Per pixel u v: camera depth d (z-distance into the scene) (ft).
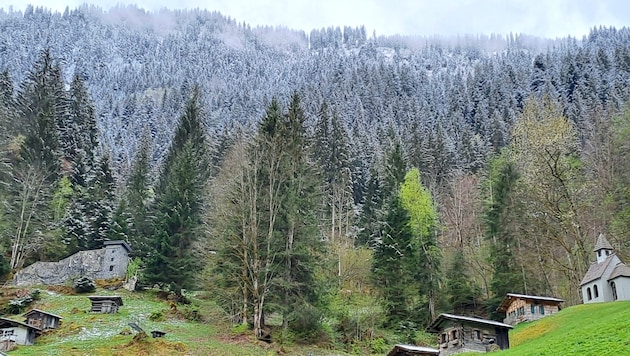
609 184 189.98
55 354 117.39
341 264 193.16
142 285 191.72
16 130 259.60
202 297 188.65
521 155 195.21
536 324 147.84
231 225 152.35
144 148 354.13
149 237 218.18
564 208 182.80
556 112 219.82
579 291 180.55
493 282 184.96
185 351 123.44
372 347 152.46
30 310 150.00
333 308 160.56
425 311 179.73
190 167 205.26
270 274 149.69
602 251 166.71
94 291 187.11
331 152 265.54
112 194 252.01
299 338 143.74
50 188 232.53
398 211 192.13
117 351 120.37
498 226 192.13
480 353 124.98
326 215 244.22
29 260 211.00
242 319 150.41
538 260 190.39
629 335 83.66
